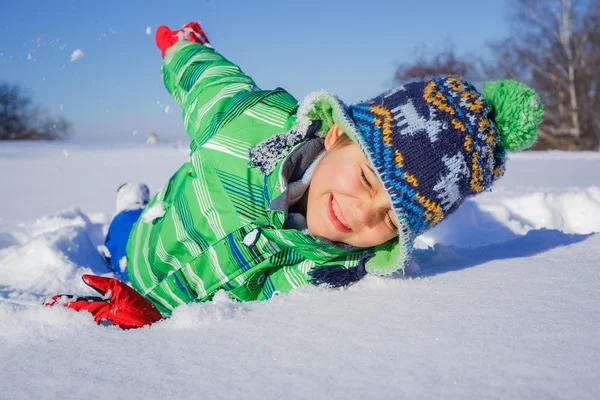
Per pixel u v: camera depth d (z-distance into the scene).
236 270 2.02
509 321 1.28
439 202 1.65
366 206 1.65
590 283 1.57
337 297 1.59
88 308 1.58
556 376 0.99
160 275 2.25
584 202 3.41
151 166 8.18
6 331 1.38
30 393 1.03
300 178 1.86
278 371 1.08
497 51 19.08
